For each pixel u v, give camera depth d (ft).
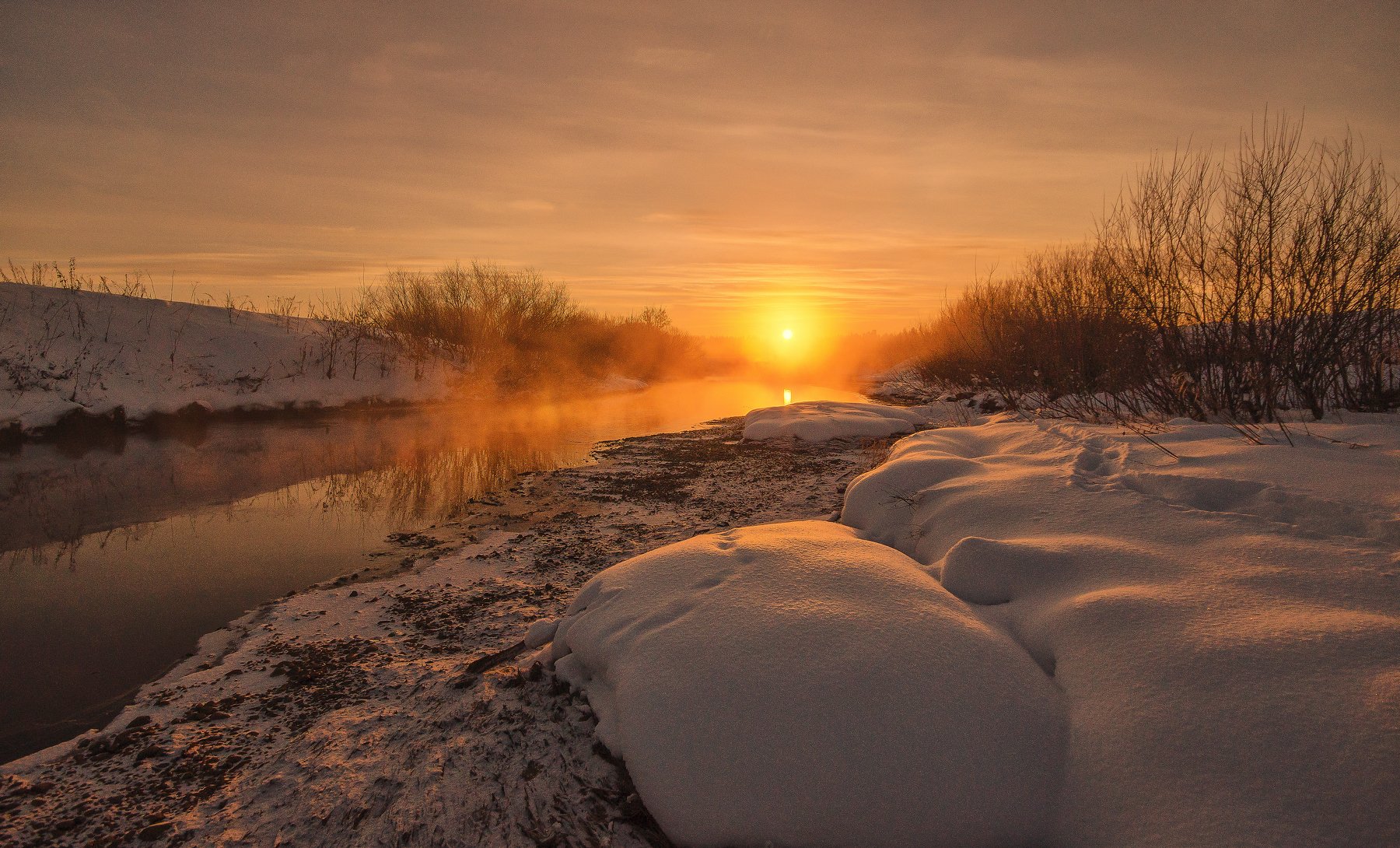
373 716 10.85
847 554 11.01
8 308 46.01
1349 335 18.28
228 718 11.19
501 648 13.48
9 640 14.73
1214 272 20.66
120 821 8.71
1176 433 16.29
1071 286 31.68
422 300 74.54
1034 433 18.52
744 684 8.01
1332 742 6.04
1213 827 5.86
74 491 28.89
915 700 7.54
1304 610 7.68
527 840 7.86
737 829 7.09
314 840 8.16
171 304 56.75
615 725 9.04
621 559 19.21
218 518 24.71
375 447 40.14
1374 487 10.16
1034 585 9.93
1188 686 7.07
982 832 6.75
